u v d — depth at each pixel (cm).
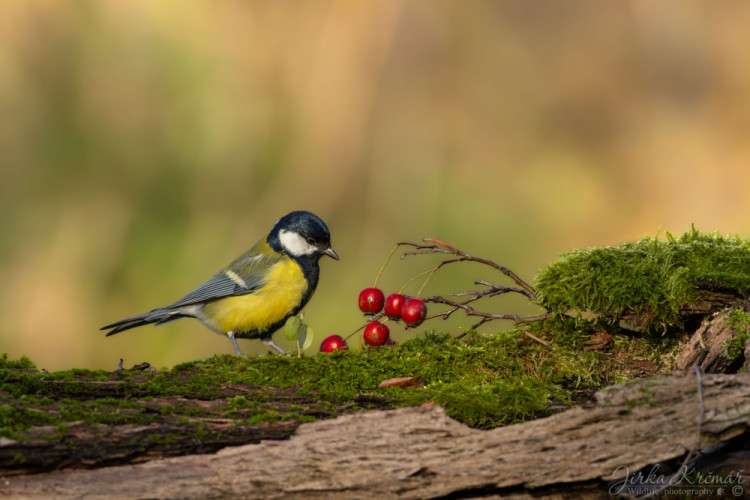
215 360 513
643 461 387
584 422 392
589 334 537
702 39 1564
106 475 377
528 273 1372
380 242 1402
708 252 508
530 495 391
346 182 1448
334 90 1471
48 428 387
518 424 397
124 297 1281
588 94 1564
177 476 380
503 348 523
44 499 366
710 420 385
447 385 484
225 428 402
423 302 557
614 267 514
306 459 387
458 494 389
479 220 1438
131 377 459
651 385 399
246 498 379
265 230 1377
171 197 1360
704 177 1490
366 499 384
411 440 392
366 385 480
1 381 435
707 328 484
